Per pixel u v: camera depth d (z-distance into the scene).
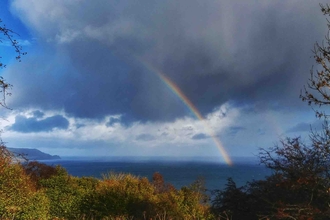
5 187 11.05
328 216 7.12
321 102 6.66
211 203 12.33
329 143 7.28
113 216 11.66
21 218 11.15
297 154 8.03
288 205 7.35
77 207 12.66
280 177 8.34
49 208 12.62
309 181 7.46
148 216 11.46
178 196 13.17
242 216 10.24
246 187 10.52
